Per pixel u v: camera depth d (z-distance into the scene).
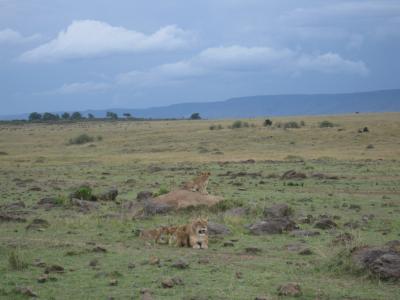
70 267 14.02
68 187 37.16
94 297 11.38
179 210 23.86
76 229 20.20
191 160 60.88
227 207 24.19
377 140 73.88
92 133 105.25
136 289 11.95
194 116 183.38
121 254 15.68
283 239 17.80
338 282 12.35
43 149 83.62
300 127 91.25
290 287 11.52
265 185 35.31
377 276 12.33
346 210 24.94
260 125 99.12
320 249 15.72
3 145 90.81
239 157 62.72
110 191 29.55
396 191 31.83
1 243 17.30
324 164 50.25
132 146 81.44
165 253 15.87
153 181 39.94
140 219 22.44
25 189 36.00
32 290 11.69
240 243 17.23
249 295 11.41
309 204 26.88
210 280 12.62
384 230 19.20
